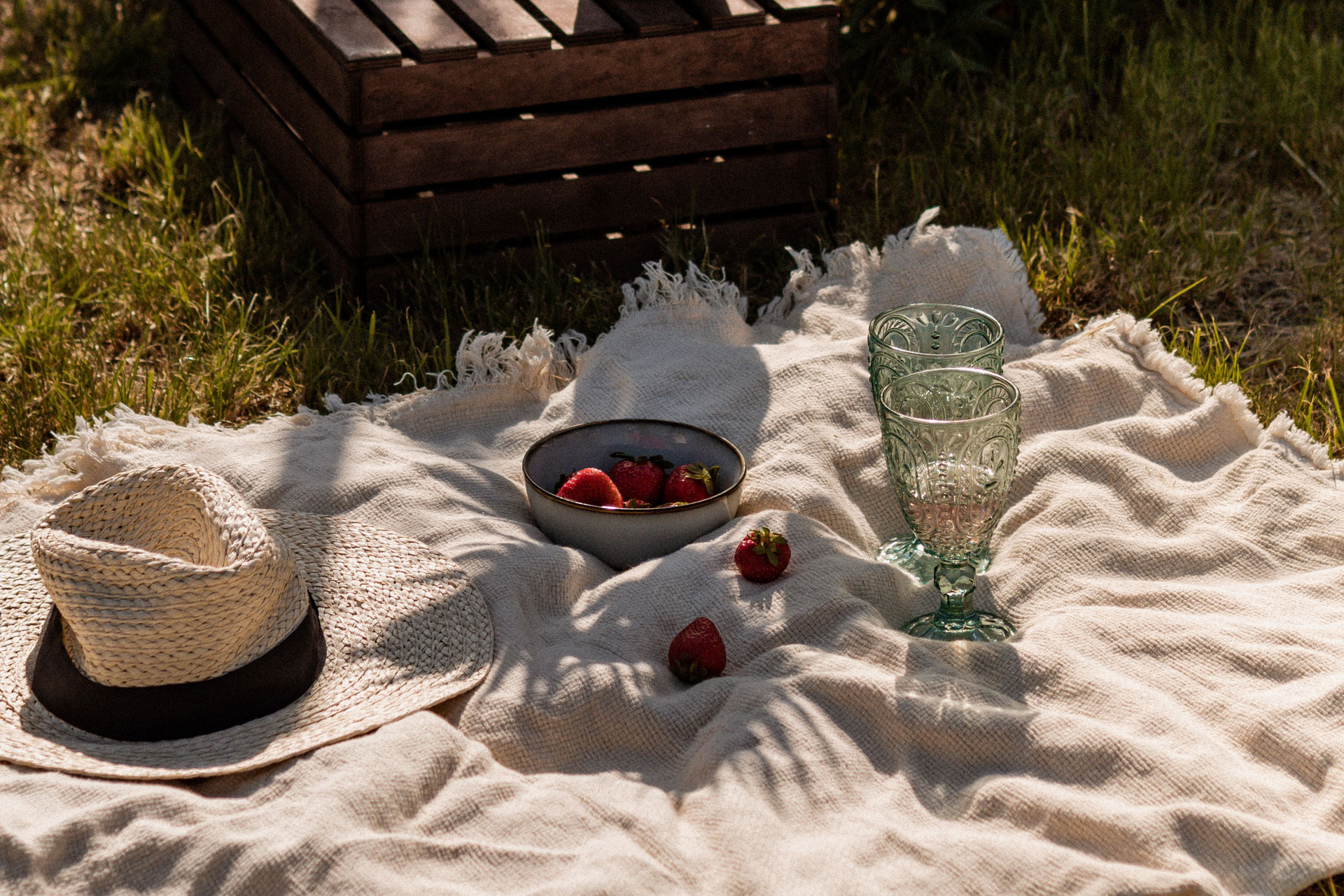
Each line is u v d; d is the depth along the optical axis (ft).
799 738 5.83
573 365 9.27
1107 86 13.70
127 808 5.31
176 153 12.19
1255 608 6.90
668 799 5.68
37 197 11.84
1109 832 5.30
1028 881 5.12
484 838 5.39
